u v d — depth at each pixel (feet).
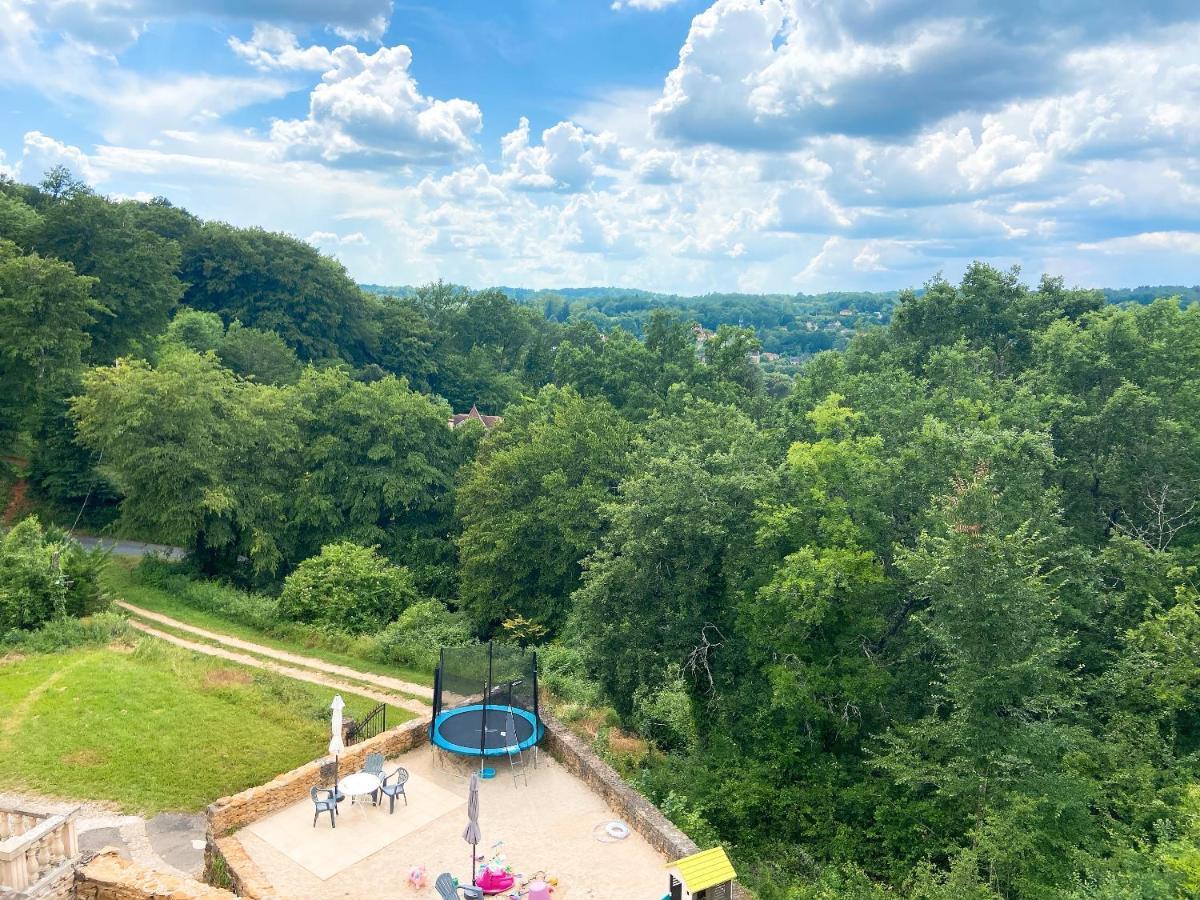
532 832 56.18
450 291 423.64
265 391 162.71
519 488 144.05
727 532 91.61
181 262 295.28
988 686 68.85
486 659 75.05
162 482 137.28
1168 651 78.13
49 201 246.47
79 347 162.61
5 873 44.60
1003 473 90.07
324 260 313.32
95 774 69.05
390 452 166.40
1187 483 105.19
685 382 191.31
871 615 87.81
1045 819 65.10
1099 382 123.75
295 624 124.06
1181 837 59.06
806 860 73.10
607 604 95.55
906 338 181.06
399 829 55.88
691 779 79.05
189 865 58.39
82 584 109.91
